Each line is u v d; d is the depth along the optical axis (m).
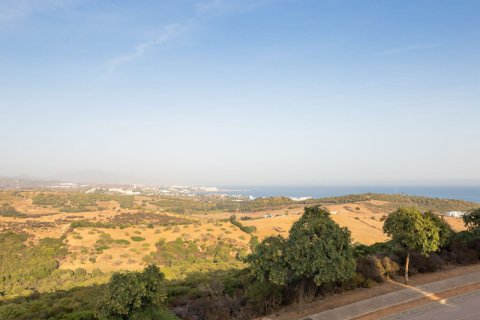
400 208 18.55
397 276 19.28
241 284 17.73
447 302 15.11
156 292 12.28
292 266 13.82
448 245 22.66
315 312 14.49
